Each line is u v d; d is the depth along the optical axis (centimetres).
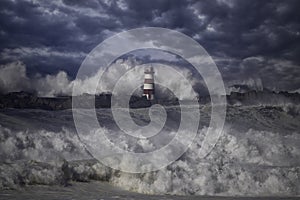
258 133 3244
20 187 1655
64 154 2175
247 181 2095
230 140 2786
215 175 2075
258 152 2723
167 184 1936
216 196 1927
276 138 3195
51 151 2145
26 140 2130
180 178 1997
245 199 1862
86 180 1923
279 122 4131
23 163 1794
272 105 4738
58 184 1777
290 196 2011
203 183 2000
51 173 1770
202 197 1869
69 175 1873
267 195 2014
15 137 2098
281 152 2859
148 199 1708
